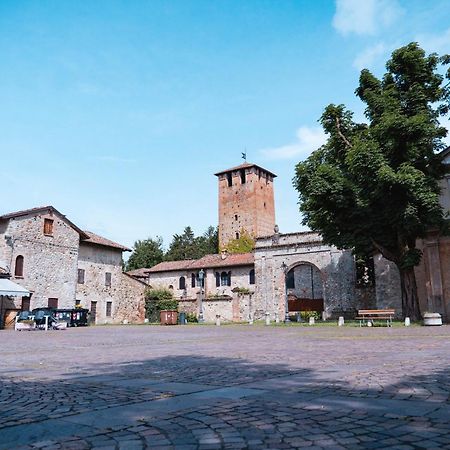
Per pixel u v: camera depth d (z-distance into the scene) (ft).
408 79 82.74
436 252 90.89
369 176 78.02
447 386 17.34
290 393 17.01
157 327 104.63
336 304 123.95
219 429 12.10
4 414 14.48
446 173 90.94
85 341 53.88
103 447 10.71
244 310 138.31
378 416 13.08
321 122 92.63
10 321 114.52
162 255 285.43
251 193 258.37
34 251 126.21
